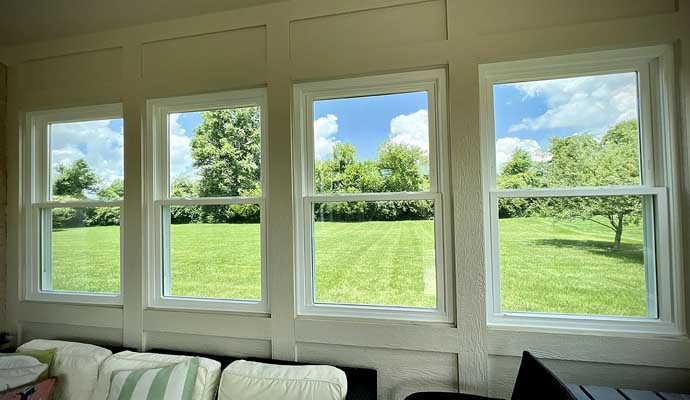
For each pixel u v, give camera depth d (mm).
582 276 1431
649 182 1368
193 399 1343
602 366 1341
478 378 1412
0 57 2020
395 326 1494
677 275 1301
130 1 1669
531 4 1418
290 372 1338
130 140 1822
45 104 1950
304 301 1648
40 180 2051
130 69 1837
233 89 1726
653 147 1364
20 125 2012
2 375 1402
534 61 1438
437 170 1548
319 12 1613
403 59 1518
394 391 1507
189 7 1708
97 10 1736
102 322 1835
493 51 1430
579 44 1355
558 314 1438
